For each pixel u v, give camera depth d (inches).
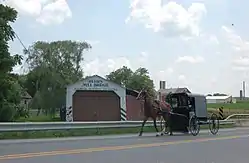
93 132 991.6
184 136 917.2
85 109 1569.9
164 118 957.8
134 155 526.9
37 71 2470.5
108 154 529.7
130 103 1642.5
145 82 3961.6
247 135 970.7
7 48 1290.6
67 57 3073.3
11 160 451.5
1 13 1307.8
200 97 1037.2
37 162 439.5
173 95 1015.6
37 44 2874.0
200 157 524.7
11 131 852.6
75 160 463.5
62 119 1723.7
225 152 586.6
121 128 1079.0
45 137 858.1
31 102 2074.3
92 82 1578.5
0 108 1328.7
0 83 1328.7
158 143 709.3
